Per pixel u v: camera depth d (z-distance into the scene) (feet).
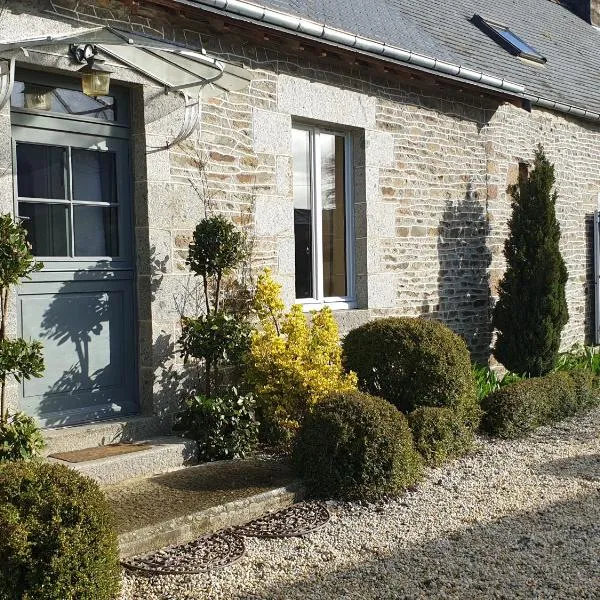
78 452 17.67
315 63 24.14
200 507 15.29
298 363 19.98
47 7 17.46
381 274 26.53
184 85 19.30
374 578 13.20
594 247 37.06
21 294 17.66
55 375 18.34
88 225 19.20
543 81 34.17
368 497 17.06
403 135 27.30
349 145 26.22
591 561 13.87
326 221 25.91
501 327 30.09
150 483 16.94
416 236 27.86
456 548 14.53
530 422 23.17
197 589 12.76
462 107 29.73
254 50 22.35
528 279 29.68
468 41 32.89
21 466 11.96
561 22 45.75
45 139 18.11
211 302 21.22
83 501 11.48
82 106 18.88
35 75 17.83
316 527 15.48
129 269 19.88
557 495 17.51
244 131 22.09
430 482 18.42
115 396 19.60
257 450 20.12
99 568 11.30
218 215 21.13
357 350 22.03
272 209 22.88
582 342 36.52
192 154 20.71
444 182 28.99
